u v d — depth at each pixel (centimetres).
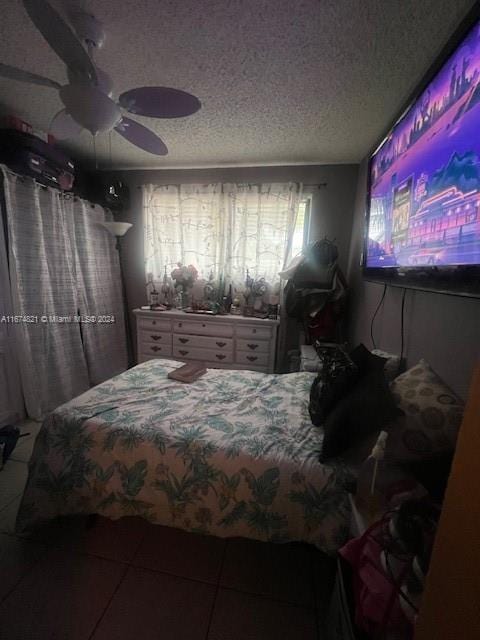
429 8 108
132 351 358
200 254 315
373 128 201
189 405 148
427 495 84
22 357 224
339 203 284
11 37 128
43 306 231
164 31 122
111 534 134
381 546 69
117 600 108
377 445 86
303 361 226
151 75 151
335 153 251
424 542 64
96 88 109
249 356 293
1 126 200
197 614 104
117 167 305
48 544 128
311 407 137
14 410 228
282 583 115
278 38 125
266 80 154
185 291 322
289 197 284
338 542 98
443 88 101
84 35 123
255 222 298
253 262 305
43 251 228
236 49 132
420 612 51
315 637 99
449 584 43
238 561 124
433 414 94
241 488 108
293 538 104
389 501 87
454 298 106
